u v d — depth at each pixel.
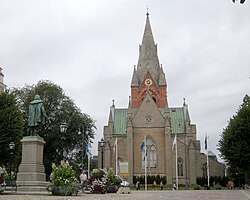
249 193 45.03
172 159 88.31
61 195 30.25
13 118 46.56
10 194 29.47
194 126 101.19
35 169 32.56
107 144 91.12
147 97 91.69
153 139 89.25
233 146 60.41
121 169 76.75
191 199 30.30
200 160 91.25
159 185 81.38
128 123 88.62
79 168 71.25
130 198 30.48
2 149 46.00
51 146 69.00
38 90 71.38
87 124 73.50
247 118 60.41
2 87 80.56
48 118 69.19
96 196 31.56
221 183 85.75
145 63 105.81
